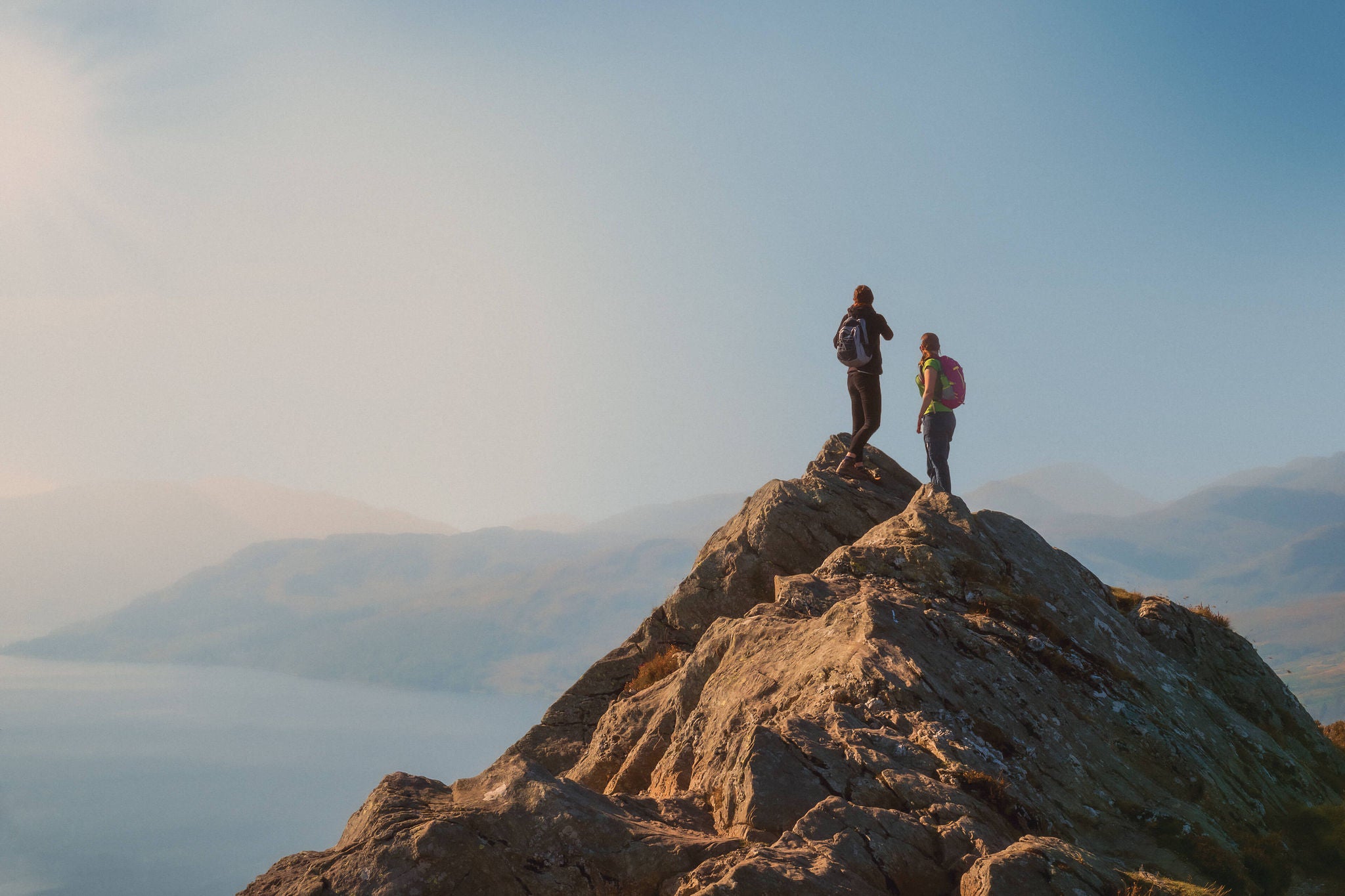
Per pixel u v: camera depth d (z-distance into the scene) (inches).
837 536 794.2
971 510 598.2
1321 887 388.8
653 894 302.8
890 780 346.3
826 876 280.1
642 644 858.1
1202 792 415.5
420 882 283.9
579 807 327.0
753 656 515.5
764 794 343.3
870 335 805.9
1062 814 366.9
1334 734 753.6
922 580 554.3
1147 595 749.3
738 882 270.7
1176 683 520.7
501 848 305.1
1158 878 307.1
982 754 378.0
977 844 304.8
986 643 470.6
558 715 852.6
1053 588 540.4
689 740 482.0
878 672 422.6
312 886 291.9
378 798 338.3
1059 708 440.1
